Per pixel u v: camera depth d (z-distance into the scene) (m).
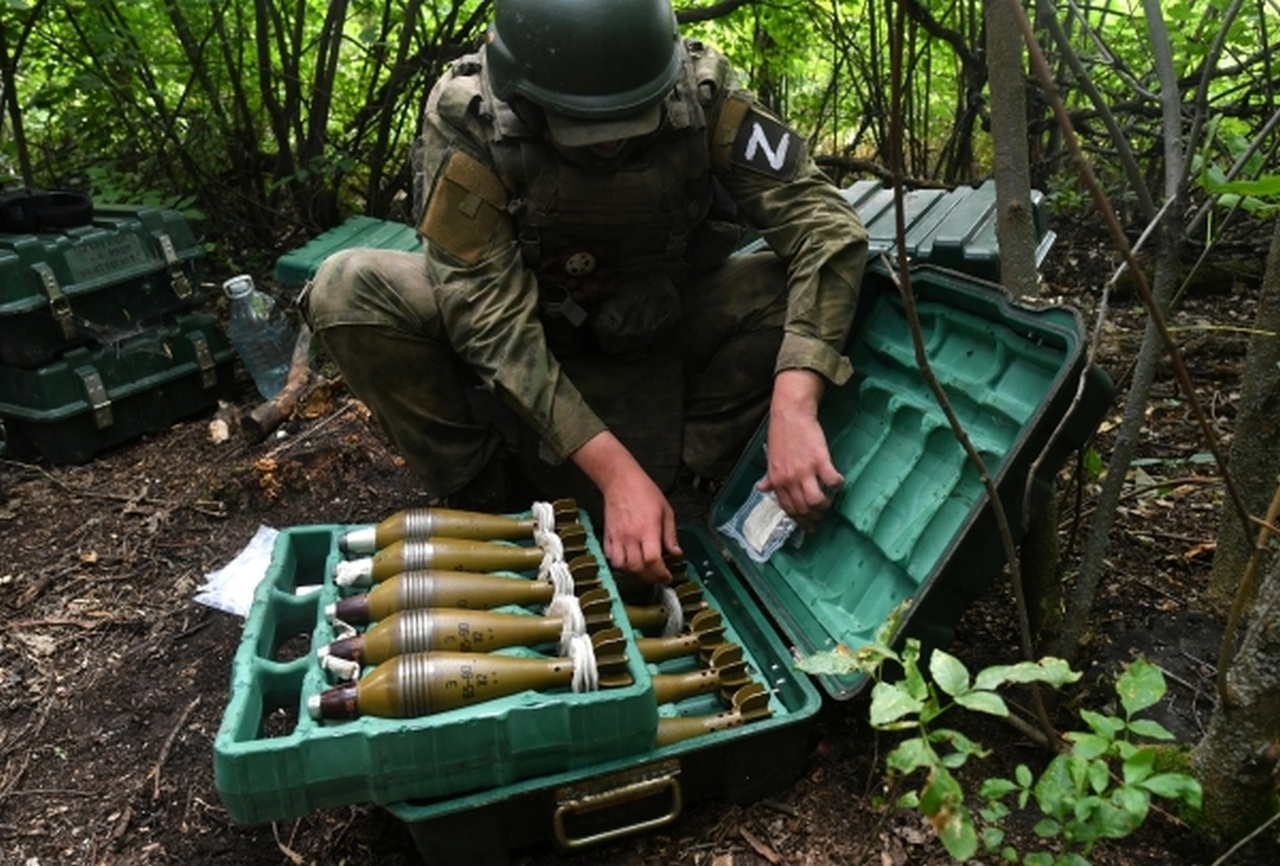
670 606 1.76
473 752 1.37
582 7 1.60
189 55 3.89
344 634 1.60
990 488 1.28
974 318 1.70
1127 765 1.06
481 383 2.25
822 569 1.80
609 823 1.49
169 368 3.01
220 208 4.29
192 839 1.62
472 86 1.83
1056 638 1.74
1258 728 1.31
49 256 2.72
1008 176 1.63
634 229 1.88
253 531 2.46
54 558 2.42
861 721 1.68
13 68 3.36
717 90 1.90
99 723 1.88
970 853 1.02
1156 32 1.33
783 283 2.07
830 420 1.94
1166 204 1.35
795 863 1.46
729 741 1.49
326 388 2.92
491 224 1.85
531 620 1.55
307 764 1.33
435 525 1.78
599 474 1.78
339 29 4.00
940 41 4.60
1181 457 2.40
